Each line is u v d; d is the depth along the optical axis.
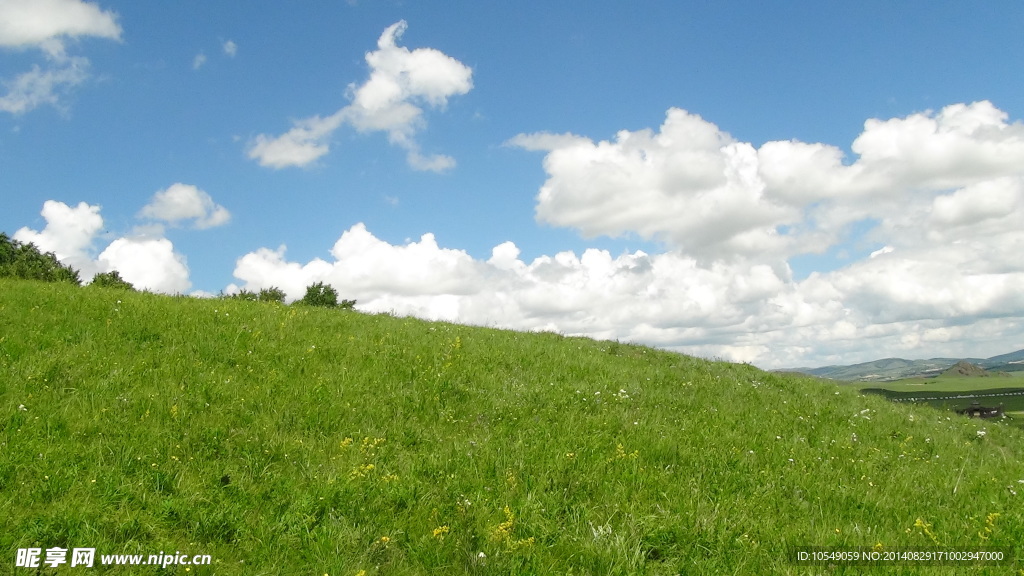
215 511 6.72
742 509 8.20
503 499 7.82
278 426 9.63
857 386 24.70
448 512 7.41
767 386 19.70
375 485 7.76
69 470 7.20
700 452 10.39
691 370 20.28
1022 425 20.83
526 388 13.37
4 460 7.14
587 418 11.78
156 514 6.64
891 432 14.92
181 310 15.66
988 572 6.75
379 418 10.52
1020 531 7.93
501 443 9.81
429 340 16.67
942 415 20.28
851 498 9.12
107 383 10.26
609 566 6.55
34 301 14.49
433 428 10.38
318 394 11.05
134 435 8.52
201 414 9.59
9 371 10.25
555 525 7.25
